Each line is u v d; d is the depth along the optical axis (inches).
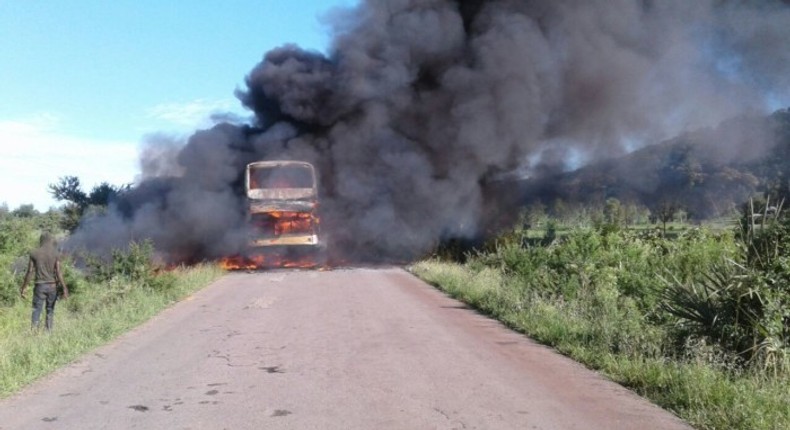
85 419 269.1
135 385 321.1
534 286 579.8
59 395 305.6
